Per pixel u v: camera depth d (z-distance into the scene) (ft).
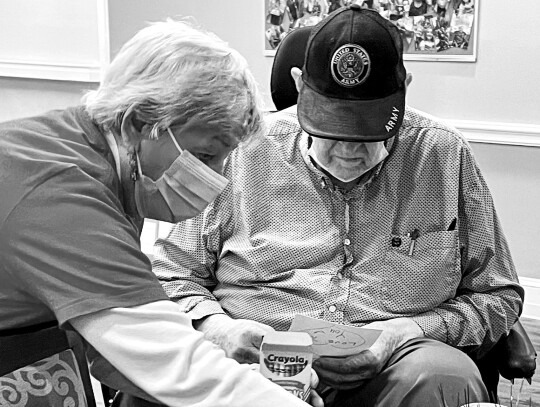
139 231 4.56
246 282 6.11
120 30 15.21
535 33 11.80
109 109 4.08
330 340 5.19
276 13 13.39
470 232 6.09
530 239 12.56
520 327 6.28
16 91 16.92
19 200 3.83
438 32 12.32
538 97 11.98
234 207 6.16
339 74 5.56
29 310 4.08
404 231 6.01
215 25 14.08
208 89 4.02
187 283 6.18
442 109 12.62
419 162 6.01
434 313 5.99
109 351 3.77
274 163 6.14
